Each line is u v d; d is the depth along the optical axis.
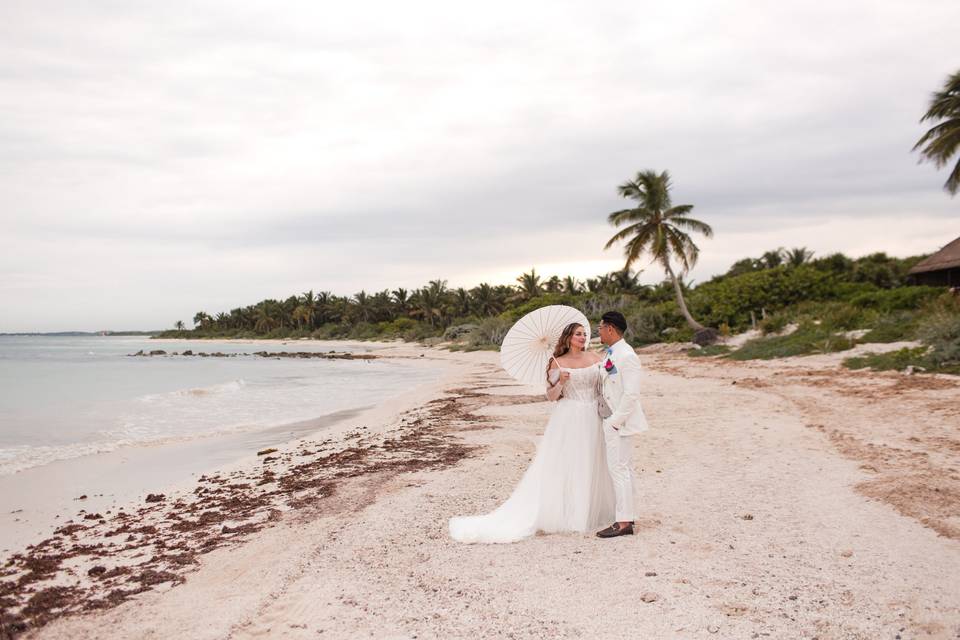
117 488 8.02
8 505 7.20
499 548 4.61
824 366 18.17
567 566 4.18
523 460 8.05
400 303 118.31
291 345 110.88
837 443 8.01
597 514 5.00
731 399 13.25
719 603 3.52
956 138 22.08
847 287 31.83
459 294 96.56
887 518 4.91
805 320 25.92
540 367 5.44
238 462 9.58
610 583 3.86
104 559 4.98
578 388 5.01
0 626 3.67
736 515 5.22
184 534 5.59
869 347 19.84
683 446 8.40
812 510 5.24
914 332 19.05
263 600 3.87
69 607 3.94
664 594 3.66
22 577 4.57
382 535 5.04
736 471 6.81
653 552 4.38
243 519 5.95
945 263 27.97
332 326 128.62
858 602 3.46
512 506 5.12
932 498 5.31
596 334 40.31
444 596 3.77
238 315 171.50
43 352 86.31
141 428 13.78
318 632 3.38
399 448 9.48
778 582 3.78
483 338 58.22
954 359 14.46
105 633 3.52
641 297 60.50
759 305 32.25
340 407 17.72
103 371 39.88
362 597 3.82
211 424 14.36
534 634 3.23
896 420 9.36
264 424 14.23
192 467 9.33
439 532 5.07
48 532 6.10
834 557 4.16
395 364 45.44
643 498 5.89
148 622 3.65
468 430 11.05
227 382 28.94
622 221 34.44
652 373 21.45
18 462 9.83
